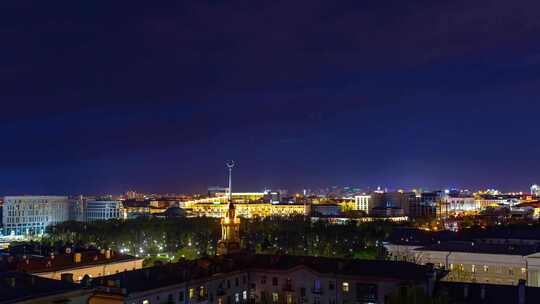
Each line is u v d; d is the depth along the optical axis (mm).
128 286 117875
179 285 127062
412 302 101312
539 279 179250
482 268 188250
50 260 172375
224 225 184375
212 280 136125
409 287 106875
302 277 139625
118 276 122812
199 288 132500
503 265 184375
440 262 195500
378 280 128500
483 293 117938
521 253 186375
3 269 156750
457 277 187125
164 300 123062
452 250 196875
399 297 102938
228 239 182625
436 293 120062
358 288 130875
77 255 179750
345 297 132750
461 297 119250
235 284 144125
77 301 94000
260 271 146500
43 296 88000
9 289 87688
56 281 96625
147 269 132250
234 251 172625
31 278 94812
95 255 188750
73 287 95438
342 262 140000
